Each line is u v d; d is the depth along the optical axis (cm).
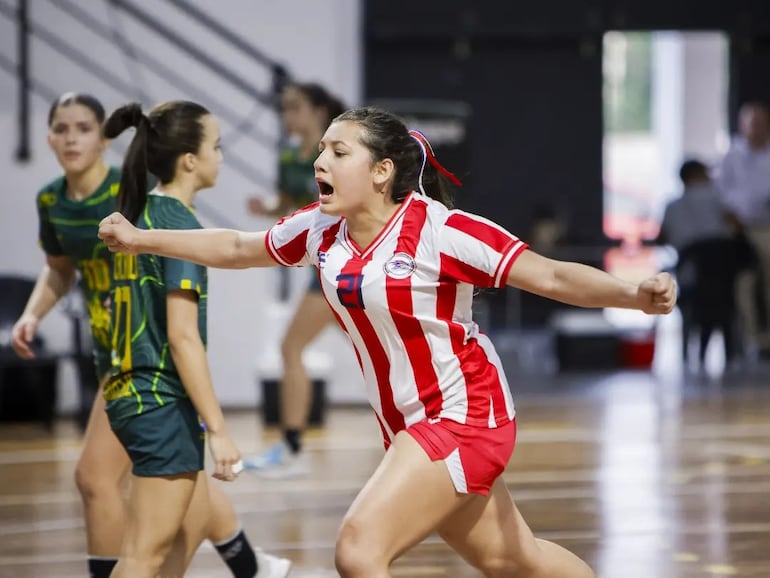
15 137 2272
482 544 845
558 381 2900
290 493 1638
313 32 2473
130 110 947
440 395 810
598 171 3806
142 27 2369
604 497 1600
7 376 2255
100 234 868
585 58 3766
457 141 2986
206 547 1351
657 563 1255
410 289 790
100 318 1030
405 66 3709
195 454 928
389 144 805
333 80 2481
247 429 2162
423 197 822
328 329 2405
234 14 2444
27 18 2252
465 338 815
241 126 2359
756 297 3191
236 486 1689
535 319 3906
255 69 2416
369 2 3650
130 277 931
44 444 2042
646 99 4766
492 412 816
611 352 3148
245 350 2353
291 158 1820
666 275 748
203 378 902
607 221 3869
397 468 790
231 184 2345
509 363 3259
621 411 2405
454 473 796
